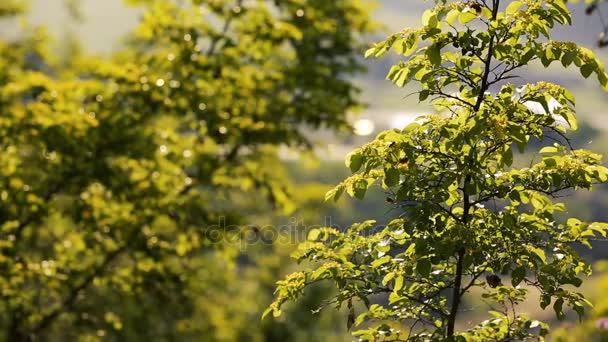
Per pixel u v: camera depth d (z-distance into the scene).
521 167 5.99
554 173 5.28
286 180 13.45
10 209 10.87
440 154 5.44
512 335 5.89
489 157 5.64
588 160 5.35
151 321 12.49
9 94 11.27
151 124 12.97
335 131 14.91
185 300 12.57
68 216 11.68
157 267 12.12
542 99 5.00
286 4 15.00
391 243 5.80
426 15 5.25
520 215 5.69
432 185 5.49
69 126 10.73
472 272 5.90
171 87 12.06
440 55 5.14
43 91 11.35
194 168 12.88
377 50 5.32
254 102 13.10
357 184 5.45
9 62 12.46
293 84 14.69
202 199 12.09
